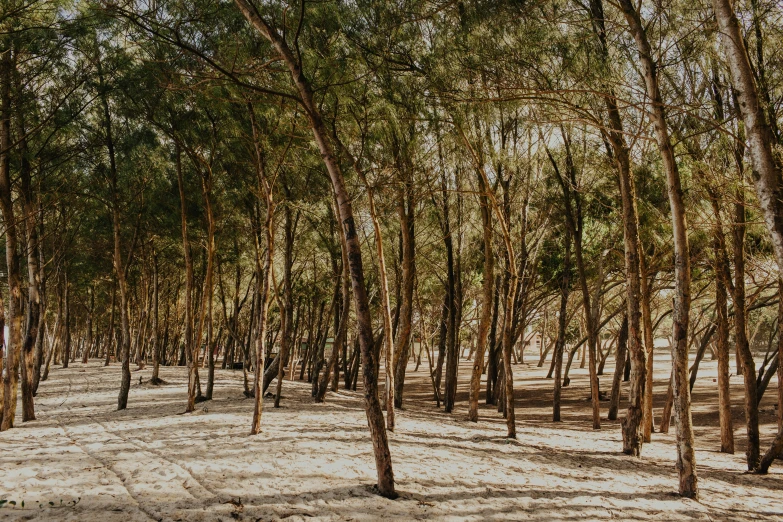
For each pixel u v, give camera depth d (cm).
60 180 1781
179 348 4594
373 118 1196
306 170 1553
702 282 1806
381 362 4841
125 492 684
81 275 3372
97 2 971
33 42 1148
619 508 765
